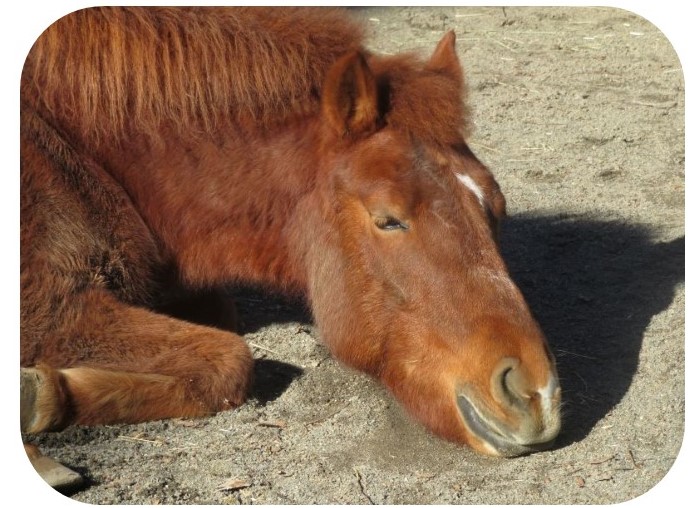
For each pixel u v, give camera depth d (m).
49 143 2.61
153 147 2.64
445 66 2.57
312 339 2.83
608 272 3.04
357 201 2.48
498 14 4.61
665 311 2.86
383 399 2.62
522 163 3.48
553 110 3.73
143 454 2.48
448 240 2.42
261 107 2.60
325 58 2.61
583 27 4.46
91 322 2.58
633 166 3.46
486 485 2.41
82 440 2.50
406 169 2.44
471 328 2.39
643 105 3.75
